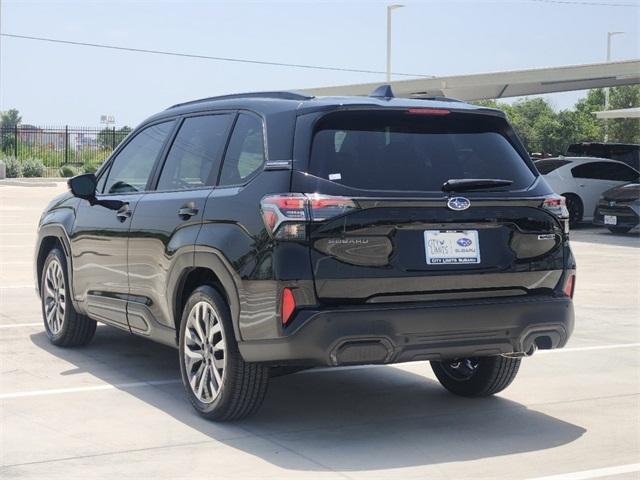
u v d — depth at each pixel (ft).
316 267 17.30
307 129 18.11
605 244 60.80
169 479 16.11
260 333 17.72
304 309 17.26
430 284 17.94
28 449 17.65
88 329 26.35
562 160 74.23
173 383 22.88
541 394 22.50
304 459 17.26
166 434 18.70
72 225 25.41
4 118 222.07
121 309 23.03
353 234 17.46
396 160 18.30
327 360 17.30
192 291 20.67
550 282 19.22
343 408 20.95
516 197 18.74
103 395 21.68
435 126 19.06
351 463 17.07
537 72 86.17
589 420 20.24
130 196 23.07
